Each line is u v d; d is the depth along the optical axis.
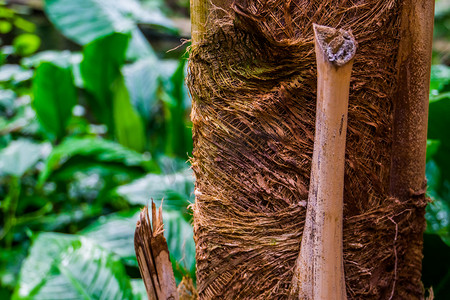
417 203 0.78
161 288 0.78
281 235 0.73
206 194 0.77
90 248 1.29
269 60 0.72
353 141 0.73
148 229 0.77
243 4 0.72
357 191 0.74
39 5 4.32
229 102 0.74
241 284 0.75
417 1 0.75
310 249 0.70
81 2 2.62
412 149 0.78
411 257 0.80
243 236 0.75
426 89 0.78
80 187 2.97
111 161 2.16
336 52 0.65
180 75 2.34
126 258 1.40
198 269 0.80
